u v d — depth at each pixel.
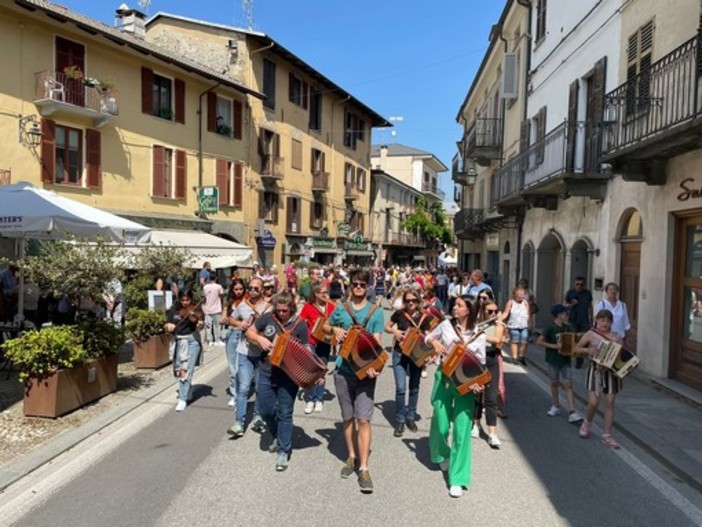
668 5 10.02
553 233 16.22
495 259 27.59
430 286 10.52
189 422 7.39
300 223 34.41
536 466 6.04
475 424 7.19
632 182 11.28
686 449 6.47
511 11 21.25
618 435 7.29
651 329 10.42
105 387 8.45
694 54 8.44
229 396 8.89
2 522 4.48
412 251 64.62
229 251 21.03
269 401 5.94
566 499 5.18
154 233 19.81
